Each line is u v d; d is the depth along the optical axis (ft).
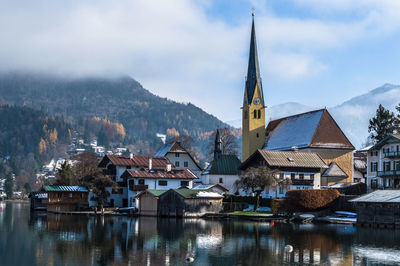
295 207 355.36
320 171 437.99
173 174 456.86
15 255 205.77
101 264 190.60
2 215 408.46
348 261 201.36
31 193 521.24
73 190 442.50
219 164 497.46
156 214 383.45
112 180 428.97
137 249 220.43
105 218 366.43
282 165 416.05
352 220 331.77
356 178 518.37
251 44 571.69
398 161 398.83
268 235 267.59
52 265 188.96
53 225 310.04
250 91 563.89
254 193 431.84
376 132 528.63
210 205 382.01
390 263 198.39
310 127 493.36
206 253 214.07
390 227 305.73
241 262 197.77
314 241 248.32
